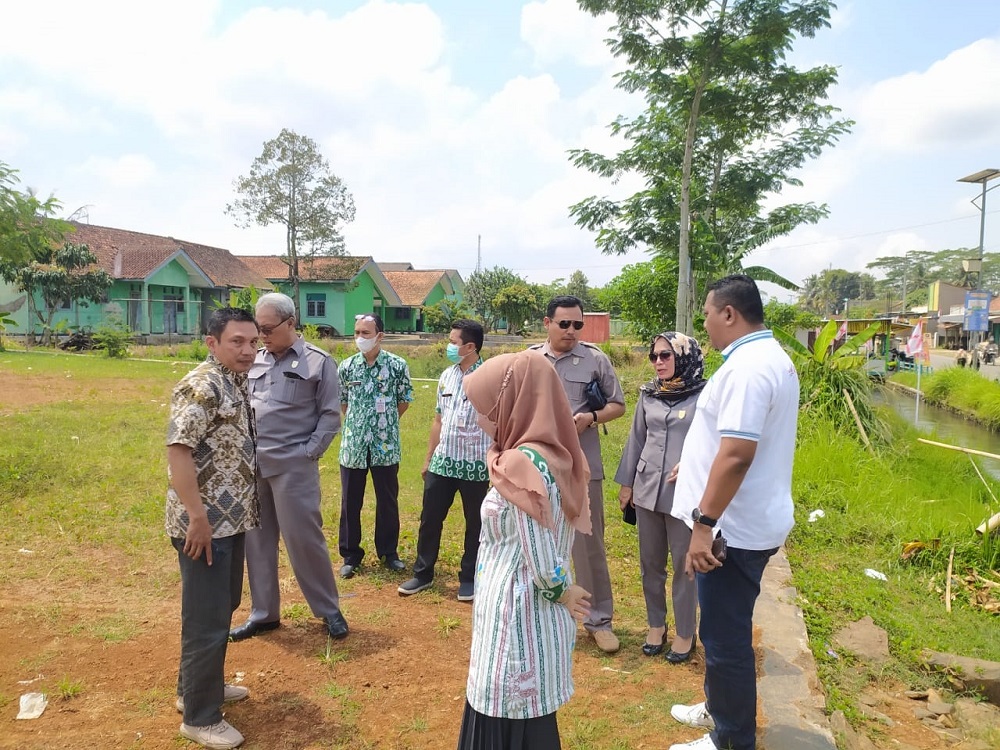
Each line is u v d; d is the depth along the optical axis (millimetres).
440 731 3121
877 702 3533
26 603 4266
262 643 3920
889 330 26516
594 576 4020
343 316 39938
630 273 20891
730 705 2799
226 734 2959
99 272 26328
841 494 7230
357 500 5055
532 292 49531
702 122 16781
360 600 4594
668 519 3801
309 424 3965
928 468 10188
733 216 18984
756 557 2760
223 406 2982
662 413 3811
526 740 2127
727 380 2664
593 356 4113
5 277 24531
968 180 28922
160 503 6289
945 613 4664
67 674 3471
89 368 18078
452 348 4629
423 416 11945
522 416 2158
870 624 4273
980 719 3408
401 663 3721
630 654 3951
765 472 2732
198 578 2920
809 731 3045
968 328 27812
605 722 3201
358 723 3160
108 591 4527
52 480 6875
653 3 14328
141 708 3201
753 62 15117
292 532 3863
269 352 4016
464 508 4617
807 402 10859
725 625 2787
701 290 18219
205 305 33906
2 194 9680
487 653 2123
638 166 17453
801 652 3766
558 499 2117
